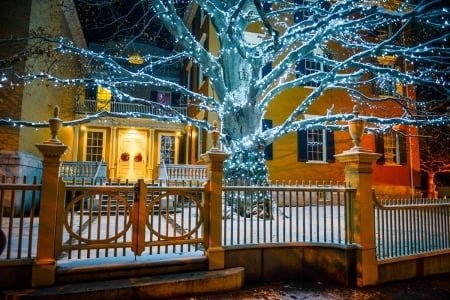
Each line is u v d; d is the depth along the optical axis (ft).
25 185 14.05
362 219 18.22
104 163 50.26
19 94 39.86
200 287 15.37
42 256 13.94
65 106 58.29
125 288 13.91
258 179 31.32
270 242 18.30
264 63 34.06
